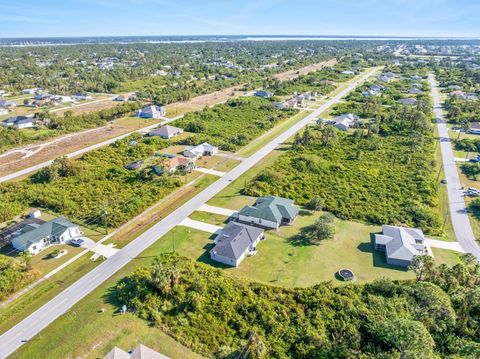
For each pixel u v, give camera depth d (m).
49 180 86.88
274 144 117.81
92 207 75.81
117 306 49.94
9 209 72.25
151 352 40.16
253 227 66.00
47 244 63.56
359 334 45.25
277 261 59.69
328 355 42.88
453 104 163.12
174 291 51.56
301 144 114.94
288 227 70.00
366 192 83.62
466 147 115.06
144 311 48.66
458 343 44.03
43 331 45.84
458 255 62.38
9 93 194.25
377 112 149.38
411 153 107.31
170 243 64.56
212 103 178.38
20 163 101.06
